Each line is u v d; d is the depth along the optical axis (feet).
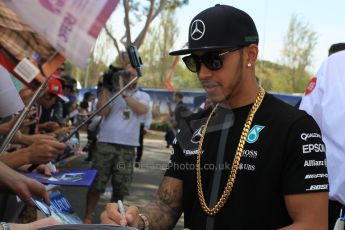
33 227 4.42
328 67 7.98
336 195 7.34
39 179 7.64
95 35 4.32
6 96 7.27
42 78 4.74
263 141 5.12
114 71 15.34
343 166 7.25
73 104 24.26
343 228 7.39
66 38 4.33
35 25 4.34
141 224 5.46
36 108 14.05
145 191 22.88
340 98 7.48
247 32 5.29
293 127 5.05
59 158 9.66
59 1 4.32
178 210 5.89
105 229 4.05
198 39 5.28
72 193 17.34
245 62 5.36
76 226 4.09
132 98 15.83
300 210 4.90
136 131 16.71
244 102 5.41
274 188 5.04
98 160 16.70
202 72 5.35
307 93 8.38
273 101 5.40
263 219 5.06
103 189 16.62
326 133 7.49
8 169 6.04
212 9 5.31
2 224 4.33
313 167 4.94
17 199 7.72
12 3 4.35
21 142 8.90
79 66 4.35
